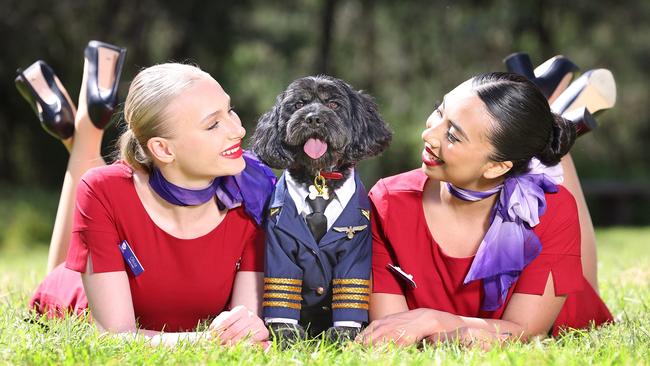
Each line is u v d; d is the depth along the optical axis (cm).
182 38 1811
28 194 1684
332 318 383
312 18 2045
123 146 391
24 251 1336
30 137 1909
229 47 1850
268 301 374
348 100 379
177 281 394
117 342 358
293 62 1998
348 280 373
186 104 365
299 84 380
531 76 523
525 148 372
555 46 2042
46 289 443
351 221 374
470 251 394
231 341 364
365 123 385
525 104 369
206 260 394
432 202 398
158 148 370
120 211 385
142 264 390
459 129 366
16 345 360
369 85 2072
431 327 375
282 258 372
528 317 388
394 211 399
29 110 1825
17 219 1487
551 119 382
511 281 385
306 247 371
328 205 375
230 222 398
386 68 2092
